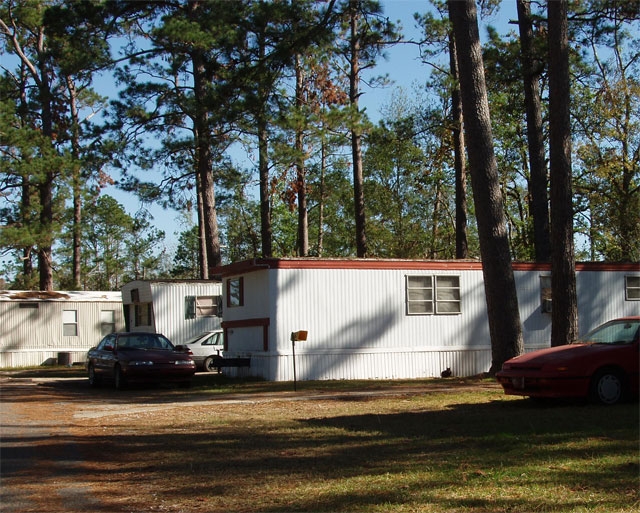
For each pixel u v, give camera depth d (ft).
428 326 75.10
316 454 29.53
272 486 24.47
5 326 115.75
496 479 23.61
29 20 127.85
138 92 95.71
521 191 156.46
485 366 77.25
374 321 72.74
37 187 126.52
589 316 81.66
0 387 70.59
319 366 70.18
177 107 95.81
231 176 113.60
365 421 38.32
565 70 62.13
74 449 32.99
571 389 38.75
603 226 127.44
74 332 120.57
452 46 98.99
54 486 25.75
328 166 157.79
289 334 69.36
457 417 38.11
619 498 20.89
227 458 29.60
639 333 40.63
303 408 45.91
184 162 101.91
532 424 34.12
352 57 99.66
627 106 114.32
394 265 74.08
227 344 78.07
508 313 59.93
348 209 173.68
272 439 33.73
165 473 27.27
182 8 94.73
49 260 131.75
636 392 39.42
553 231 62.34
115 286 246.47
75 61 92.43
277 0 76.33
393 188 165.68
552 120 62.49
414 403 46.01
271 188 122.83
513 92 120.78
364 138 95.76
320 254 165.48
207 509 22.18
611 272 83.61
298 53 75.77
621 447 27.76
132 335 68.85
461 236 104.94
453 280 76.79
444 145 129.08
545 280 80.84
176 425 39.81
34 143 111.86
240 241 208.23
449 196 168.66
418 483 23.66
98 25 93.66
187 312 92.53
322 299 70.85
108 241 241.35
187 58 90.48
